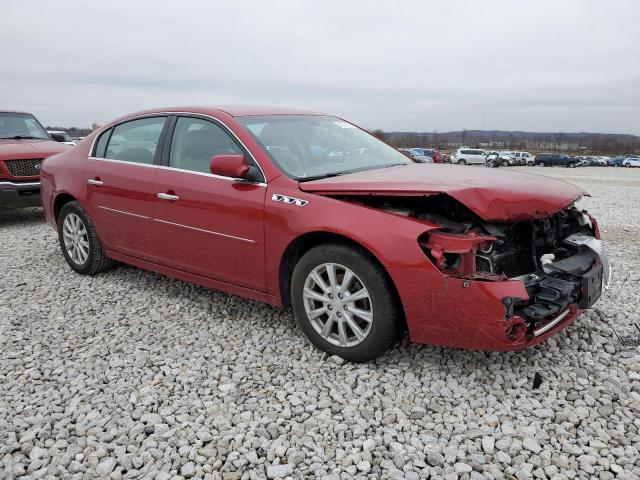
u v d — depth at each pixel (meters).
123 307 4.43
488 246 2.90
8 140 8.82
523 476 2.34
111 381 3.21
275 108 4.52
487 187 2.97
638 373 3.22
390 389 3.03
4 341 3.79
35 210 10.07
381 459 2.46
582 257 3.46
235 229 3.71
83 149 5.18
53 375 3.31
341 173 3.79
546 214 3.04
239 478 2.36
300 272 3.42
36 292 4.84
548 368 3.26
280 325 3.99
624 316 4.08
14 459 2.51
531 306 3.00
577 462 2.43
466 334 2.88
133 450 2.55
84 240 5.20
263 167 3.65
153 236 4.38
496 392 3.00
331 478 2.34
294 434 2.66
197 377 3.25
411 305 2.97
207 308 4.36
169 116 4.42
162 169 4.28
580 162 61.88
